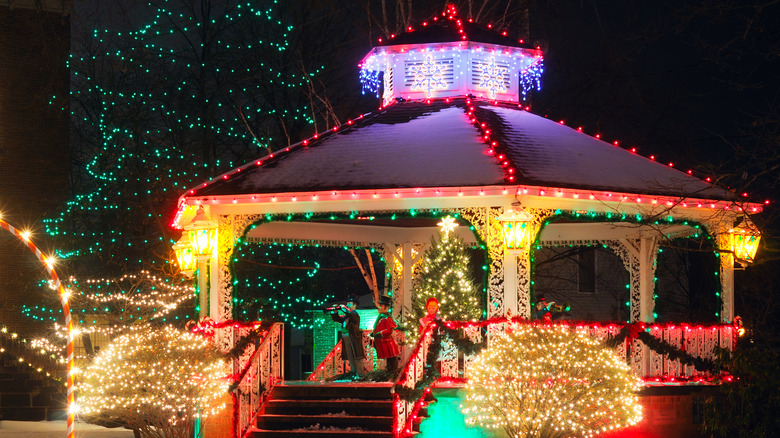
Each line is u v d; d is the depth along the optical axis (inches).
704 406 657.6
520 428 579.5
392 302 880.9
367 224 864.9
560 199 673.0
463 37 813.2
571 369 575.2
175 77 1259.8
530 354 581.6
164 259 1075.9
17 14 1035.9
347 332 770.8
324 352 1236.5
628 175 714.2
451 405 616.1
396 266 881.5
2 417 847.1
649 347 669.3
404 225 874.1
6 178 1021.2
